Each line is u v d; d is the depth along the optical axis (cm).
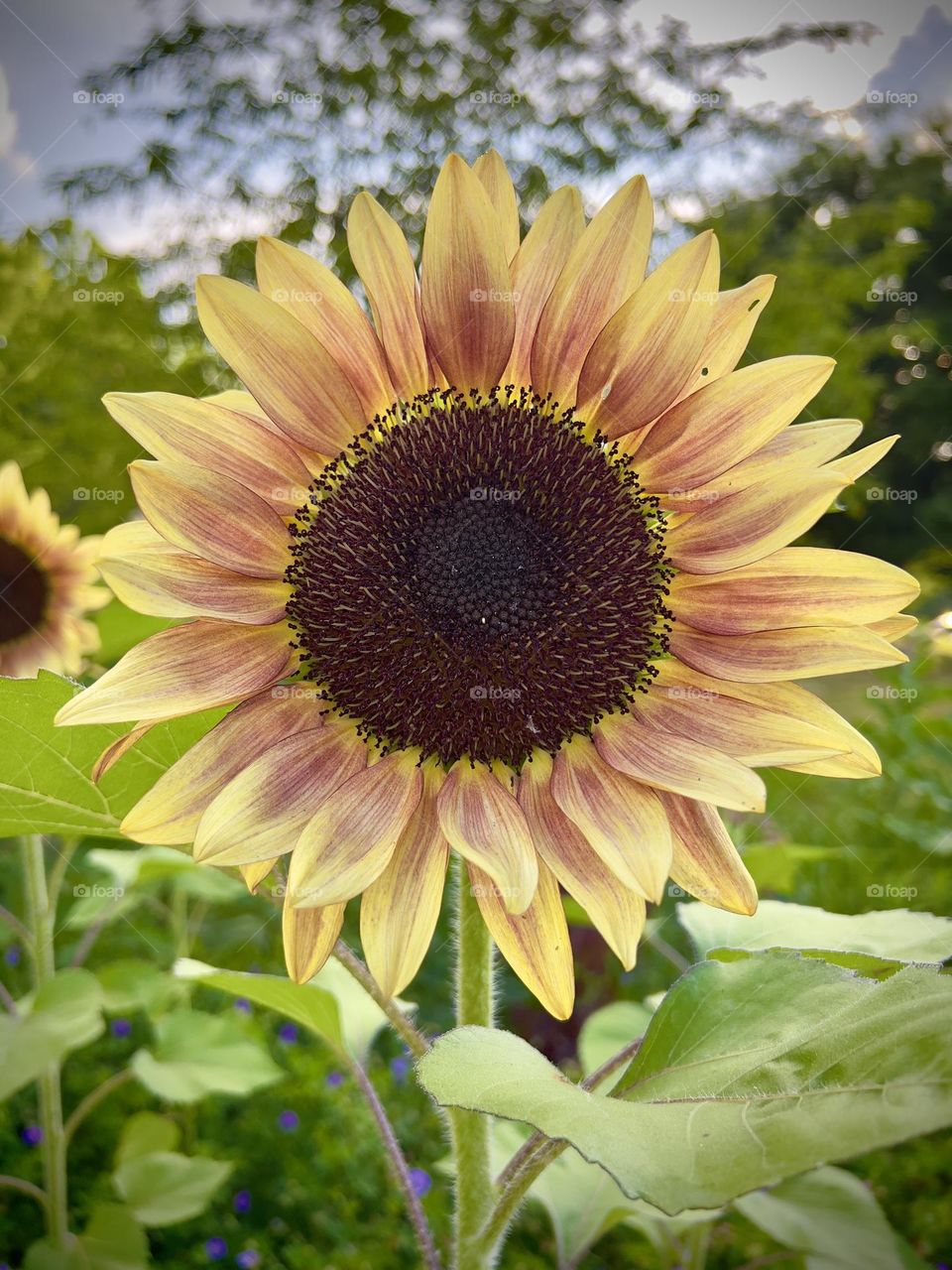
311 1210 48
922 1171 44
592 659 20
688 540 20
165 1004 46
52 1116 39
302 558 20
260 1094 51
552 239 21
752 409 20
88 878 62
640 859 17
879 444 20
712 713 19
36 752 20
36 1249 37
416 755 20
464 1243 20
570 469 21
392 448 21
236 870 22
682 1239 35
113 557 19
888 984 17
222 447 21
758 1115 14
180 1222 47
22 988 58
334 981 29
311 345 21
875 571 19
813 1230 31
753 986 18
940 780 56
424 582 20
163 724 20
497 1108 15
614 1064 20
